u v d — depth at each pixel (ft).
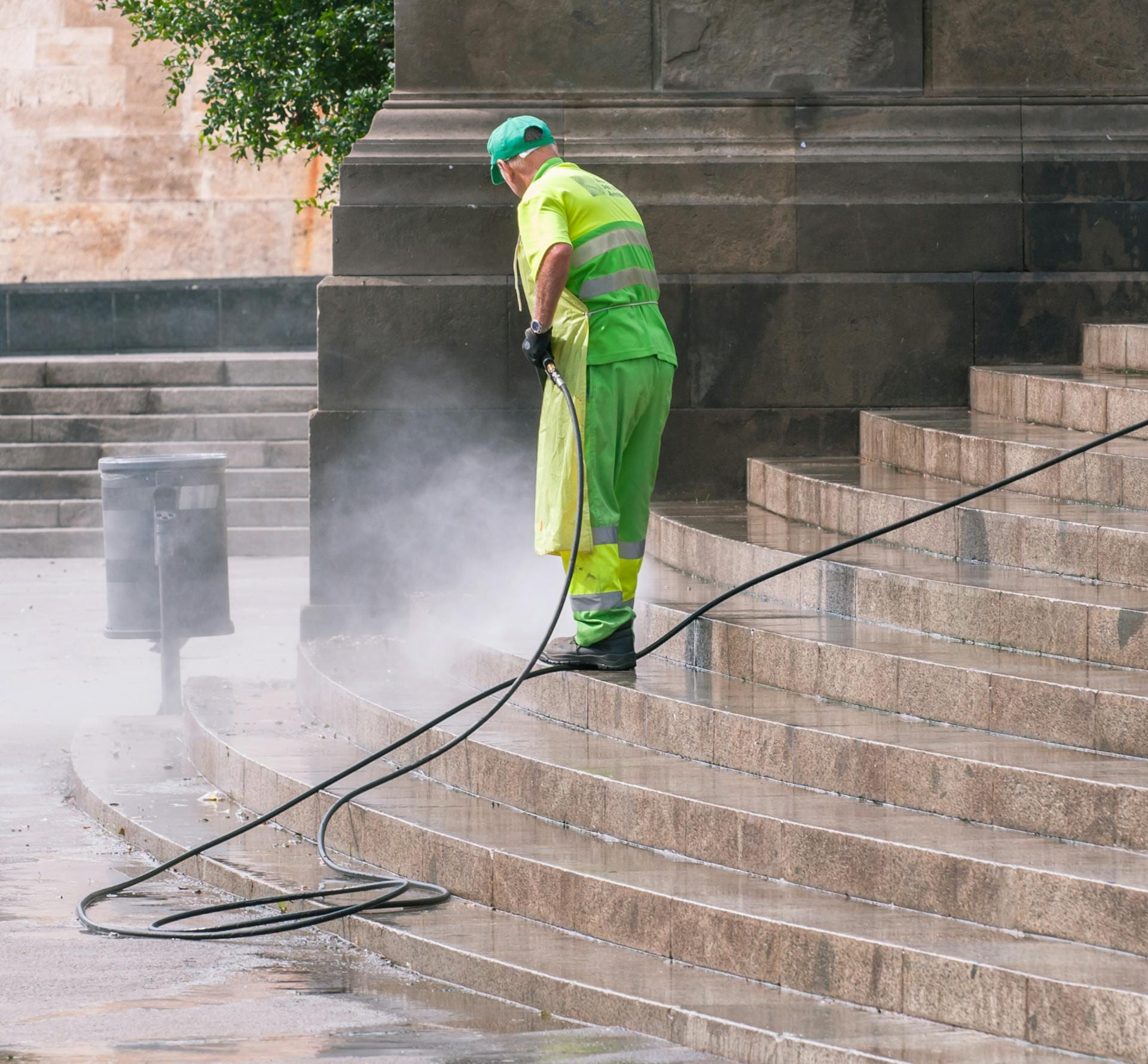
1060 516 51.44
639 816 42.83
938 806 39.63
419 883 44.80
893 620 50.39
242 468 138.21
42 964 41.55
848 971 34.30
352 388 68.74
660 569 63.52
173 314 175.52
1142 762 38.68
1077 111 72.59
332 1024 36.22
